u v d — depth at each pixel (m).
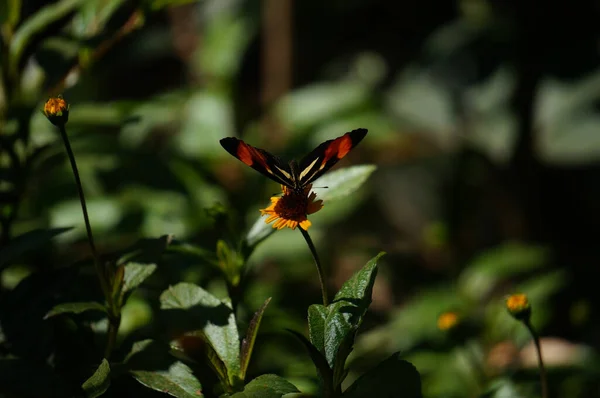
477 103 2.38
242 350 1.04
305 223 1.03
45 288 1.08
